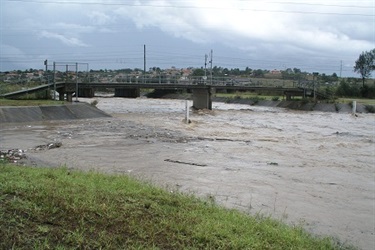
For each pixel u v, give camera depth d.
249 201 12.08
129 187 8.95
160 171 15.95
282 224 9.06
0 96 41.72
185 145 23.84
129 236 5.73
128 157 18.86
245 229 7.02
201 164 18.05
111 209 6.50
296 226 9.57
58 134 25.84
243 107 81.75
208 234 6.18
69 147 21.06
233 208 10.30
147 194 8.20
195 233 6.16
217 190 13.20
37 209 6.00
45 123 32.00
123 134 27.23
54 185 7.61
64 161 16.92
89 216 6.09
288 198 12.87
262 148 24.56
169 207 7.43
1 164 10.61
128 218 6.30
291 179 16.00
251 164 18.84
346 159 22.16
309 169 18.50
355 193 14.35
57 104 37.34
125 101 87.44
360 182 16.33
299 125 44.25
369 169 19.45
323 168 19.00
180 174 15.56
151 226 6.15
